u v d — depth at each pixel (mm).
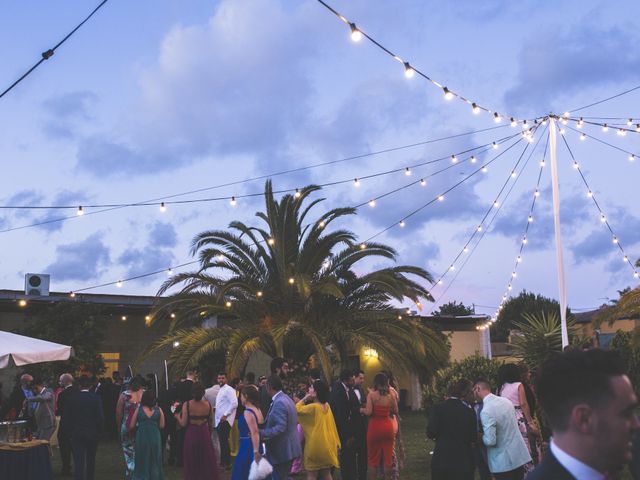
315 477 9703
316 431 9719
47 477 9734
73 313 21453
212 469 10117
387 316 22547
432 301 22500
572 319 20797
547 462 1984
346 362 22812
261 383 13766
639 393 24219
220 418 13492
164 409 14703
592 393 1931
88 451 11289
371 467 10656
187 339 21547
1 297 22094
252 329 21672
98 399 11352
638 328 22031
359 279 22547
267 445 8859
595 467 1938
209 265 22297
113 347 25781
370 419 10750
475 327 31328
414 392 29953
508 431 7688
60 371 20531
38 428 13500
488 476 9305
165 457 16250
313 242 22391
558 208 15891
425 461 14016
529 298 52938
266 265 22906
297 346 22875
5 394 23047
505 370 9320
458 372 20812
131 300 24391
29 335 21188
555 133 15836
